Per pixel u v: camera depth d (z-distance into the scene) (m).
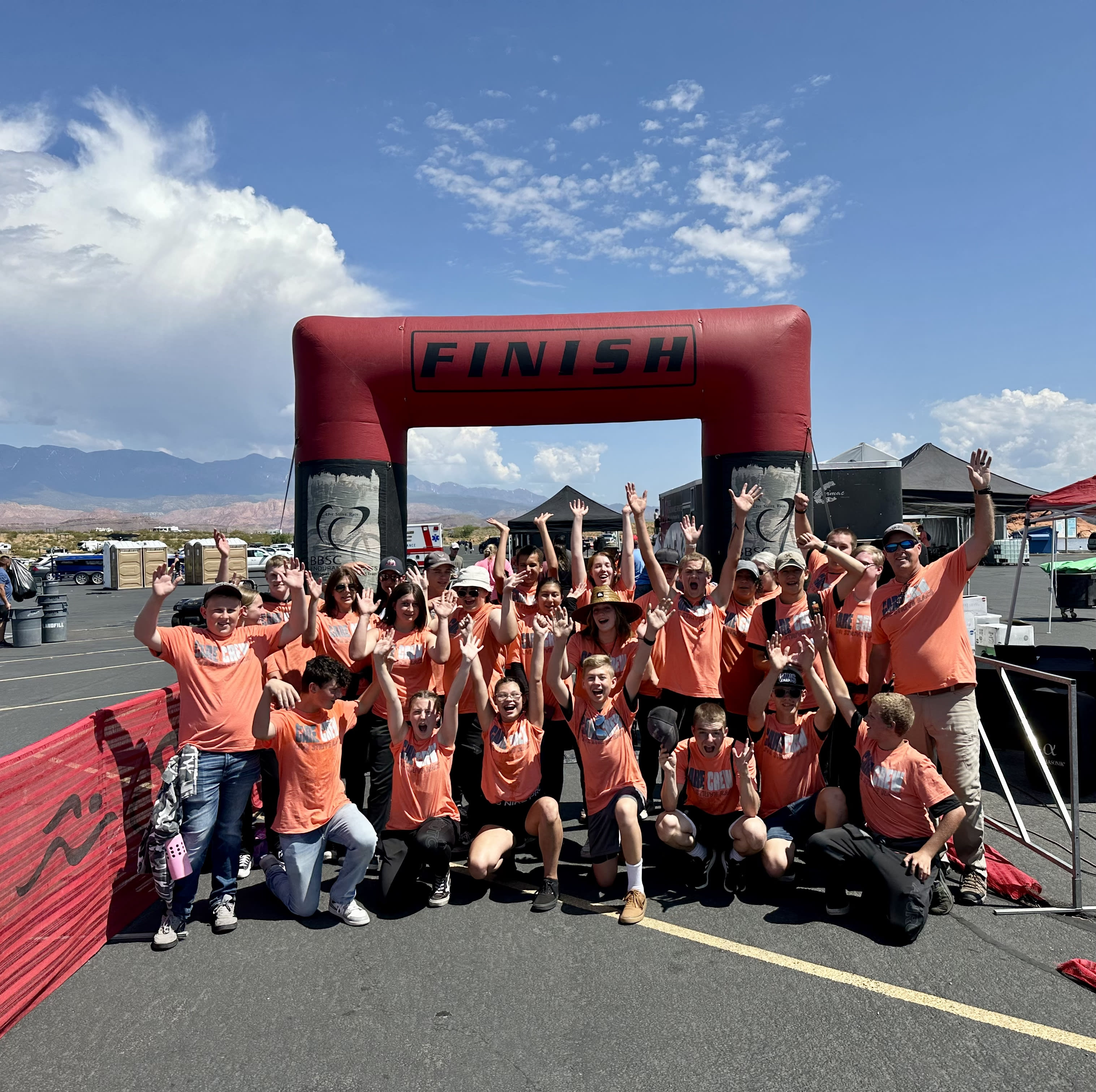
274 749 4.20
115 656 14.45
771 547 8.34
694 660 5.03
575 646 5.06
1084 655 6.94
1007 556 32.06
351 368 8.34
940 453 20.84
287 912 4.25
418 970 3.55
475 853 4.27
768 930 3.89
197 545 32.78
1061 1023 3.04
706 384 8.41
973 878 4.19
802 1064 2.81
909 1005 3.18
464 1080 2.75
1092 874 4.50
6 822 3.13
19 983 3.18
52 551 52.72
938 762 4.98
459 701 4.99
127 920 4.07
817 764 4.43
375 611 5.45
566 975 3.48
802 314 8.53
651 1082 2.72
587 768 4.34
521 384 8.34
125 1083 2.77
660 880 4.61
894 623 4.44
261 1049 2.95
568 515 23.09
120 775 4.05
